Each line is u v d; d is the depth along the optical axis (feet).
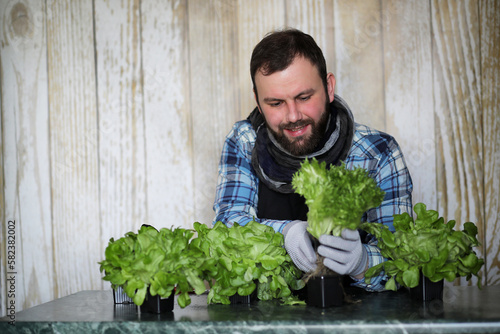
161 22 7.39
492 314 3.58
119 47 7.41
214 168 7.36
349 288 4.75
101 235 7.45
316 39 7.25
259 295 4.37
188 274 3.96
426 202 7.17
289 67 4.80
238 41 7.32
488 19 7.14
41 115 7.47
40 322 3.68
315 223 4.02
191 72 7.37
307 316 3.65
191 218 7.39
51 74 7.47
